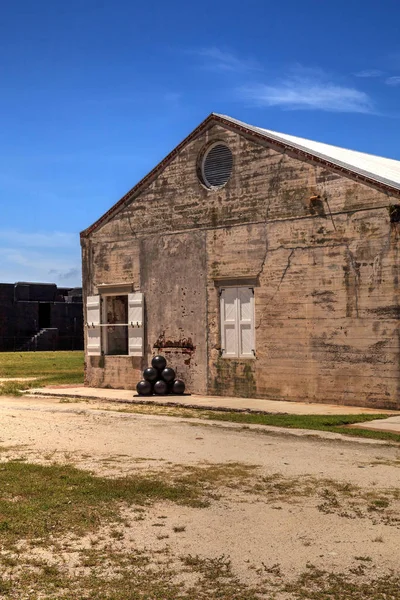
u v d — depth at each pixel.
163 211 19.08
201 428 12.55
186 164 18.58
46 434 12.04
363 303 15.14
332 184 15.67
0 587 5.23
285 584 5.27
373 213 14.98
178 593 5.13
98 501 7.49
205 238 18.11
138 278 19.64
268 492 7.84
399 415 13.74
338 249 15.55
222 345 17.73
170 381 18.16
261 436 11.55
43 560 5.79
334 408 15.01
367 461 9.41
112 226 20.30
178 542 6.21
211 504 7.38
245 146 17.34
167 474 8.77
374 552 5.90
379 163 20.08
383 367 14.81
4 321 60.56
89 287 20.88
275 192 16.72
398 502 7.39
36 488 7.99
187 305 18.47
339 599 5.01
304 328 16.11
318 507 7.22
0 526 6.63
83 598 5.05
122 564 5.69
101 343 20.53
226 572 5.50
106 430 12.45
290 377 16.36
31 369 30.31
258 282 17.00
